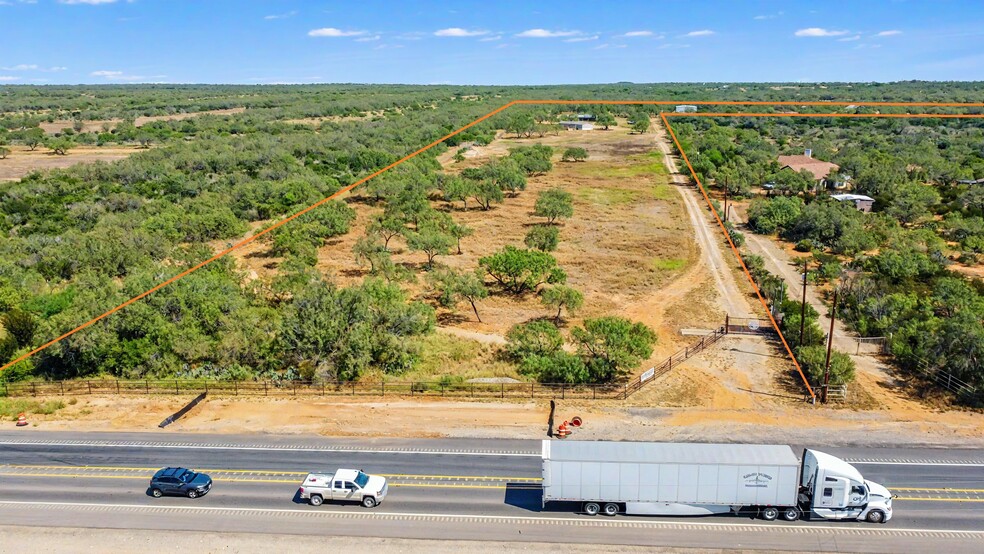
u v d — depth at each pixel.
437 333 61.47
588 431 43.94
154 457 41.00
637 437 43.03
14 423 45.91
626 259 88.00
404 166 135.62
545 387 50.50
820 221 94.19
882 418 45.53
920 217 102.25
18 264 74.38
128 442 43.03
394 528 33.47
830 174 126.25
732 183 129.62
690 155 157.38
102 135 181.62
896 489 36.66
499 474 38.81
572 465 33.06
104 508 35.38
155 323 55.12
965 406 47.12
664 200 124.56
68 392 50.66
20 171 137.50
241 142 158.62
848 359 50.59
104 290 60.25
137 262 76.50
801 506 33.94
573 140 198.12
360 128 193.62
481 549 31.80
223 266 73.88
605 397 49.03
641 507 33.59
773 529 33.12
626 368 52.00
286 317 56.06
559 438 43.16
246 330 56.53
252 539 32.59
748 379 51.81
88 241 79.44
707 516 34.28
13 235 88.69
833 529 33.09
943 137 186.25
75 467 39.81
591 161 164.75
